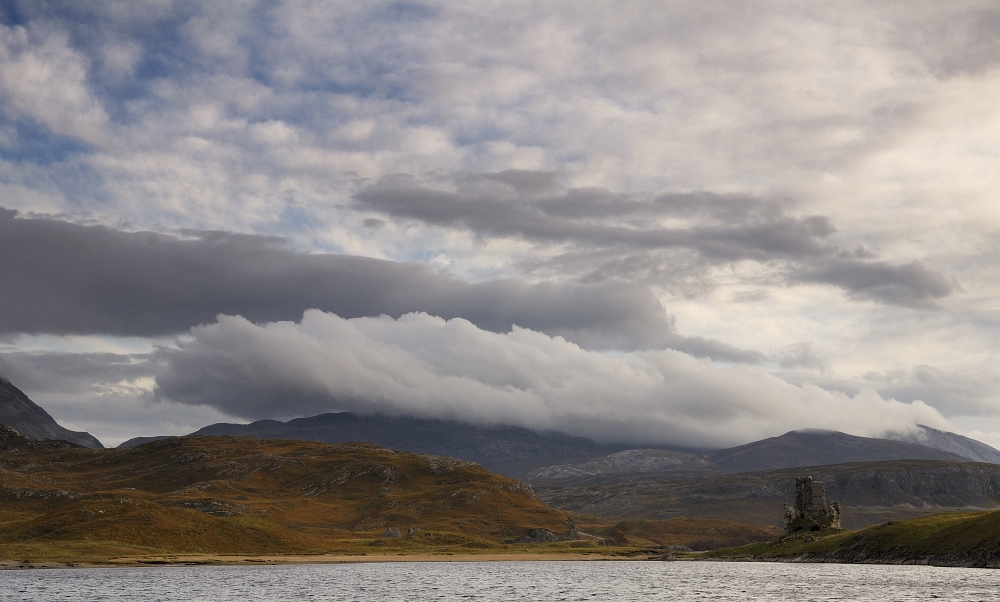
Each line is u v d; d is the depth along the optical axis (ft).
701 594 528.63
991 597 462.19
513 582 648.38
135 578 641.40
